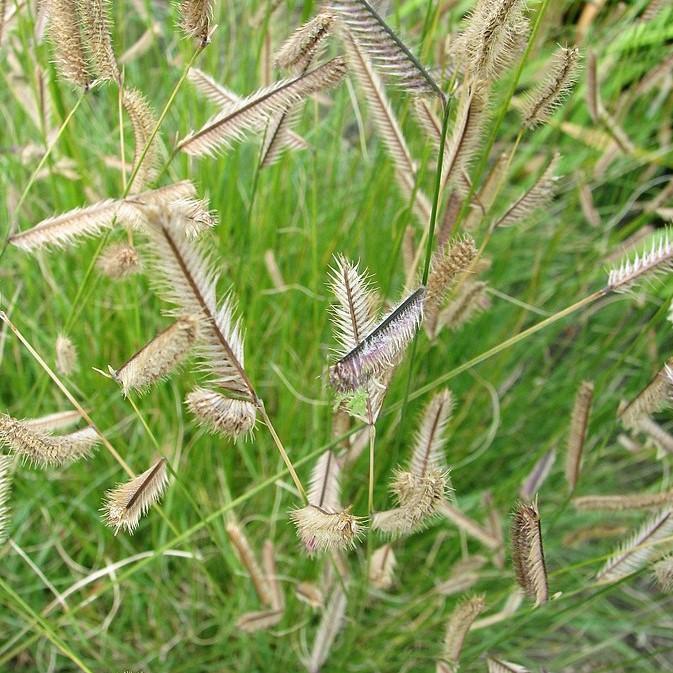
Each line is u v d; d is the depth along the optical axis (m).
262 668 0.18
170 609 0.19
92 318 0.19
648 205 0.19
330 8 0.08
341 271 0.09
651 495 0.13
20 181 0.18
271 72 0.15
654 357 0.19
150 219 0.07
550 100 0.12
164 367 0.09
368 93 0.12
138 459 0.19
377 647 0.18
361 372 0.08
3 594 0.16
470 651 0.17
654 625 0.19
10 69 0.18
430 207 0.13
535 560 0.11
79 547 0.19
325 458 0.12
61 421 0.12
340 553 0.15
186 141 0.11
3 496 0.11
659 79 0.19
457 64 0.11
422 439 0.11
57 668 0.18
